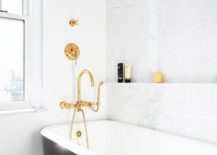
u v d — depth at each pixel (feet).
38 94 6.85
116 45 7.64
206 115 4.96
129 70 7.06
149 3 6.55
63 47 6.99
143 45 6.71
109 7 7.97
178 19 5.78
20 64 6.85
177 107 5.57
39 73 6.88
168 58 6.02
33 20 6.91
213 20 5.03
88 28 7.57
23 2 6.94
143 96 6.49
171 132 5.71
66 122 6.97
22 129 6.23
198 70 5.30
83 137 6.82
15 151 6.11
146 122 6.40
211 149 4.50
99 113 7.70
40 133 6.37
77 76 7.25
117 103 7.42
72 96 7.12
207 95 4.93
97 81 7.72
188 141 4.97
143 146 5.96
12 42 6.75
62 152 4.91
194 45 5.40
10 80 6.69
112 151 6.91
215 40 4.99
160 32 6.23
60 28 6.95
